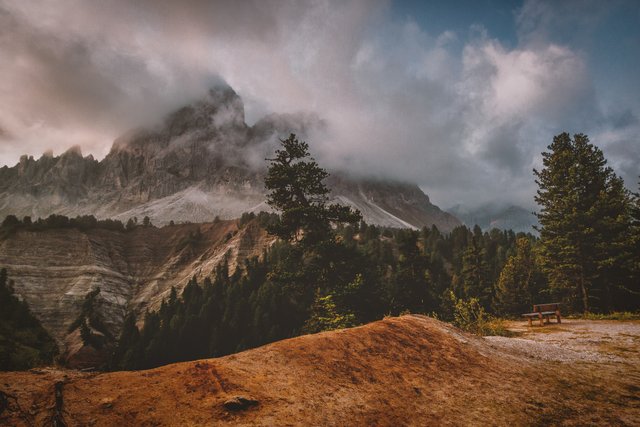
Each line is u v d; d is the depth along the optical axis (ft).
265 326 251.80
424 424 13.47
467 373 19.08
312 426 11.77
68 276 536.83
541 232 94.53
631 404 17.24
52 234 601.62
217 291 350.43
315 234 84.53
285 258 86.84
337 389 14.56
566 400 17.35
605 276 81.10
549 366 22.94
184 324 286.87
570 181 85.66
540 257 95.86
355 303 81.10
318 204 85.20
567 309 88.22
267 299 271.90
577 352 28.35
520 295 137.69
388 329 22.04
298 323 245.65
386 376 16.61
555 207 89.71
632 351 28.68
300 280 83.30
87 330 359.05
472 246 164.45
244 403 11.98
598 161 87.35
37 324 287.07
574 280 87.35
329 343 18.29
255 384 13.48
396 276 123.24
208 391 12.43
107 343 379.14
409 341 21.15
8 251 537.24
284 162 86.43
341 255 83.76
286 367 15.33
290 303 257.55
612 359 26.05
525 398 17.10
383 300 94.48
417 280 121.70
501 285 143.95
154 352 271.69
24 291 485.97
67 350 351.05
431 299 119.55
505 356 23.41
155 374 13.29
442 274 186.29
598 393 18.60
